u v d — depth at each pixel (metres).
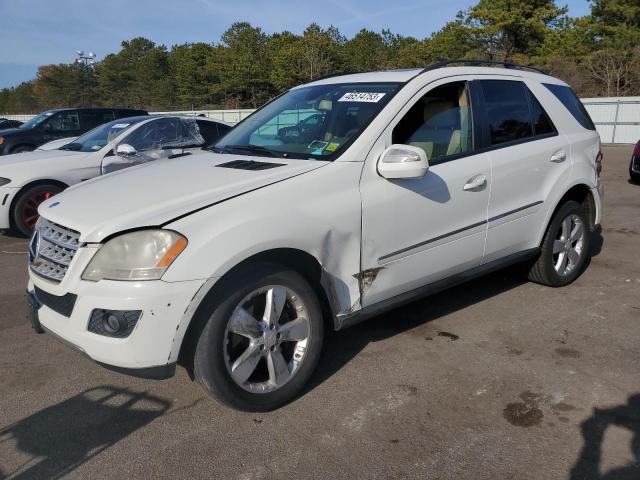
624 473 2.65
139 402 3.32
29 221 7.34
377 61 54.62
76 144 8.15
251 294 2.97
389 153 3.35
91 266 2.79
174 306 2.70
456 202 3.82
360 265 3.39
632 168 10.91
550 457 2.77
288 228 3.01
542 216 4.59
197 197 2.97
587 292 4.96
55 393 3.44
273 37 65.69
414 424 3.05
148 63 72.31
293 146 3.73
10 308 4.86
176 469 2.72
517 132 4.41
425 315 4.48
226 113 35.38
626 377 3.51
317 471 2.69
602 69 34.53
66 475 2.69
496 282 5.21
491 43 41.34
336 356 3.82
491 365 3.68
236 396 2.99
